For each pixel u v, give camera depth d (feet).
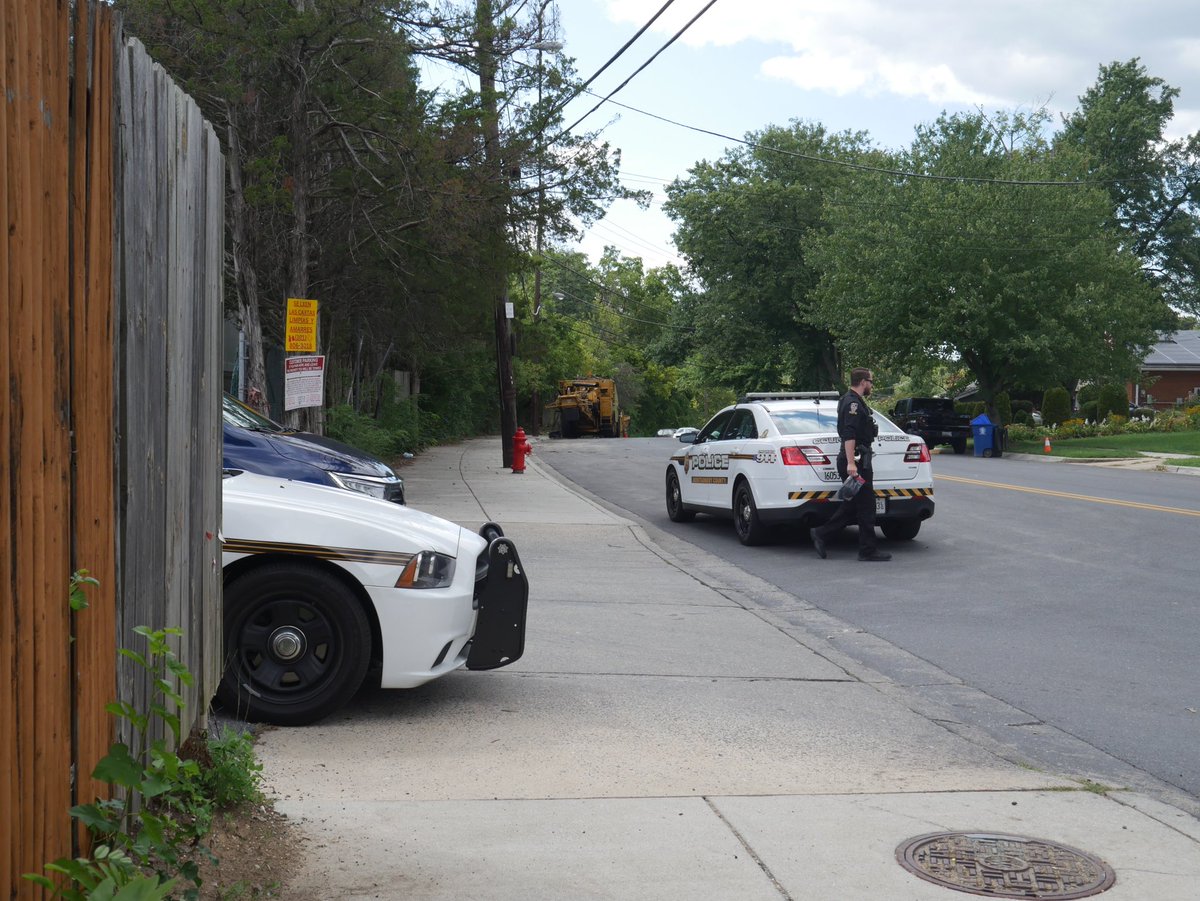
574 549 43.39
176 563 13.92
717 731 19.92
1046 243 123.34
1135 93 198.39
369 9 53.52
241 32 50.57
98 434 10.76
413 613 19.34
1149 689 23.65
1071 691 23.50
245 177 55.31
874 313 130.21
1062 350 125.80
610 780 17.03
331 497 21.08
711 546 45.83
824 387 204.85
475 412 187.11
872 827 15.23
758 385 234.79
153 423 12.79
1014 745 19.76
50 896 9.34
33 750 9.04
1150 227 199.00
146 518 12.51
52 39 9.46
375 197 61.11
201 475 15.58
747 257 200.34
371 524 19.56
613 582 36.11
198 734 15.29
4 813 8.47
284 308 62.23
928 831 15.12
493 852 13.92
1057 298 125.90
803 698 22.43
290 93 55.26
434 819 15.05
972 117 131.75
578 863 13.65
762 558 42.55
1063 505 57.72
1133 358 140.26
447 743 18.66
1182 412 163.53
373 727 19.43
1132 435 139.64
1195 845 14.83
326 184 60.29
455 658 20.33
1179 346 227.40
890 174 134.72
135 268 12.03
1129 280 131.64
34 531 9.09
